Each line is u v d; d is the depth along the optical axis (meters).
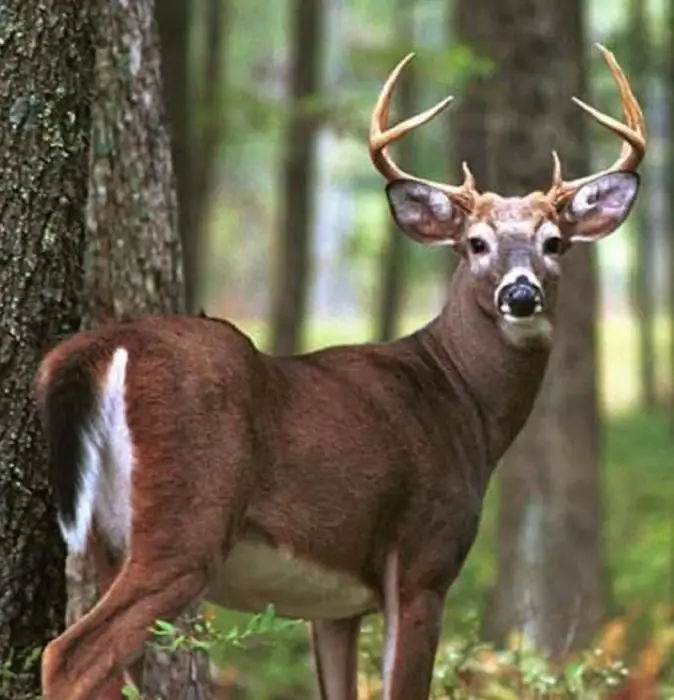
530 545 19.97
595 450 20.30
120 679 10.04
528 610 17.77
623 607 22.59
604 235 11.88
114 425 9.86
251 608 10.80
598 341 20.44
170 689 12.00
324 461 10.44
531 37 19.73
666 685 16.66
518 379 11.58
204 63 31.17
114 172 12.20
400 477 10.79
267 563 10.36
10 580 10.75
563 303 20.11
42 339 10.81
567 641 15.60
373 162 11.79
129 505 9.86
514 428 11.66
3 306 10.72
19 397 10.73
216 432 9.90
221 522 9.88
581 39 19.98
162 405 9.82
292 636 16.84
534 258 11.35
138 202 12.26
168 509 9.80
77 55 10.85
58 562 10.93
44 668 9.62
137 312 12.24
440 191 11.76
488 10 21.38
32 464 10.76
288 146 32.34
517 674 13.64
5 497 10.70
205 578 9.87
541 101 19.73
